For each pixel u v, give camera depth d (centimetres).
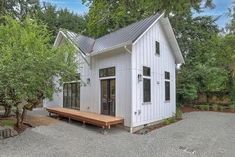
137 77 1303
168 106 1656
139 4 572
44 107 2052
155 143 988
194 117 1775
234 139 1059
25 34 1105
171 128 1330
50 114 1684
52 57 1070
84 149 879
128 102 1273
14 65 955
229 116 1842
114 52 1387
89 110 1588
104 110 1459
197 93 2423
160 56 1568
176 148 912
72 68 1155
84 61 1631
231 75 2348
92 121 1258
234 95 2336
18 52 1002
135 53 1300
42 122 1374
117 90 1355
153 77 1472
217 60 2380
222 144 972
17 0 2134
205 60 2477
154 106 1468
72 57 1202
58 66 1086
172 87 1734
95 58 1554
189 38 2441
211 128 1321
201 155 824
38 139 994
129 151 867
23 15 2127
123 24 2019
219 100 2419
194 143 988
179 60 1805
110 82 1428
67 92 1842
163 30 1608
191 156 813
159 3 505
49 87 1095
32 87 1009
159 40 1559
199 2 505
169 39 1669
